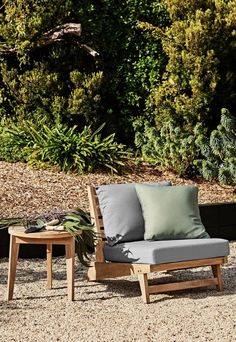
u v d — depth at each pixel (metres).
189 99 11.09
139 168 11.12
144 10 12.10
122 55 12.12
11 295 6.23
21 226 6.51
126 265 6.38
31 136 11.14
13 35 11.37
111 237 6.66
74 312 5.82
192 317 5.63
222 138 10.33
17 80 11.59
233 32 11.12
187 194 6.93
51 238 6.18
